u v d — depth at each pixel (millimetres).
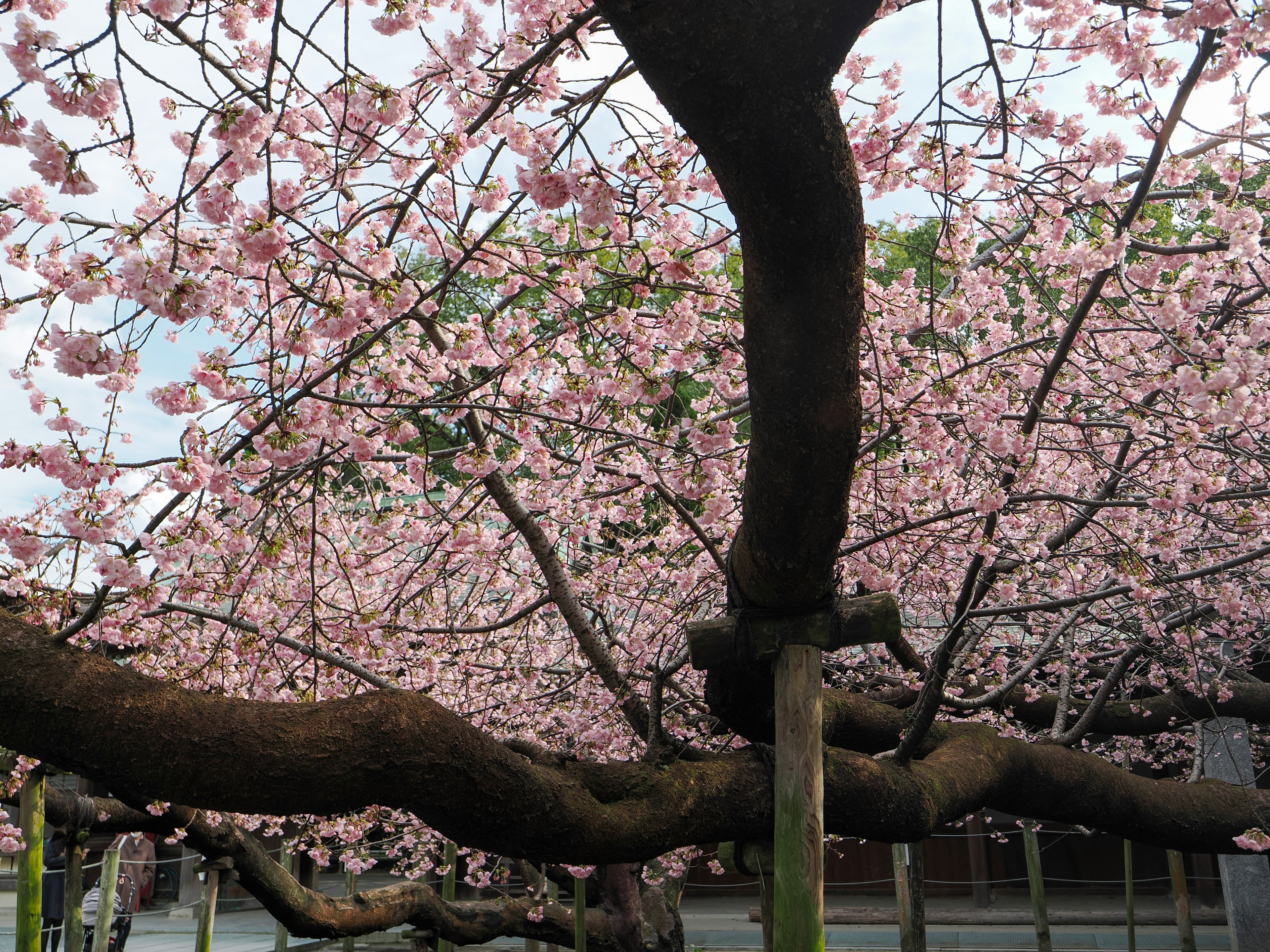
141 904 15031
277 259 2740
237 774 3076
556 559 4523
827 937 12125
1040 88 3771
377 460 4266
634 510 5398
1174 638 6680
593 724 6391
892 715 6105
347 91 2684
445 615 5875
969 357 4387
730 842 4398
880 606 3559
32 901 5320
